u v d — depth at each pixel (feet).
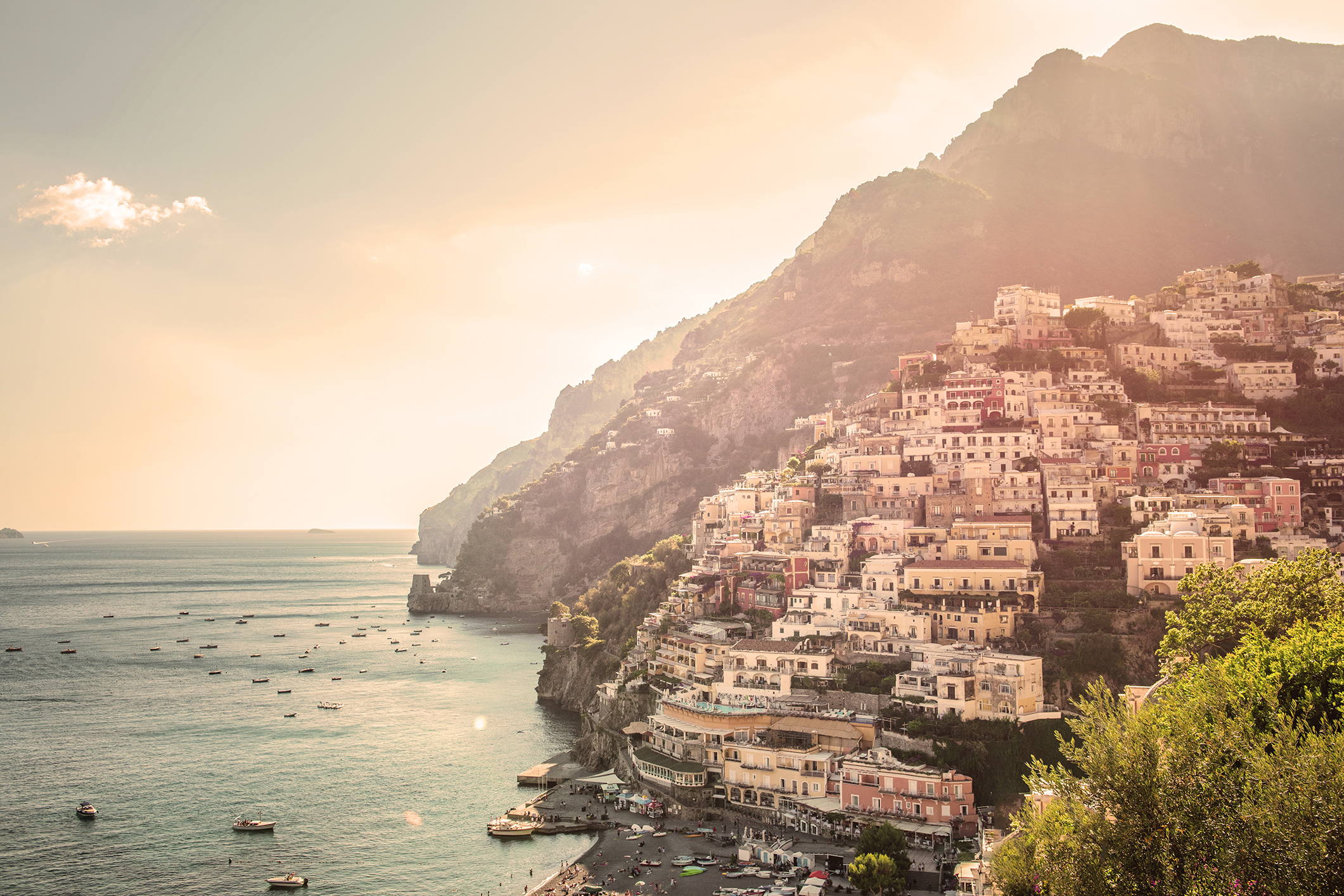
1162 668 432.66
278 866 578.25
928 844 526.16
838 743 618.03
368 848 604.08
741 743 646.33
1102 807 254.06
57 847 611.47
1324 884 209.97
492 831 620.90
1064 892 251.19
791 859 529.04
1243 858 220.64
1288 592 405.39
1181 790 238.48
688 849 573.33
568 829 622.13
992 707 588.91
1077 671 628.28
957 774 546.26
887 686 652.48
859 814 562.66
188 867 577.02
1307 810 216.33
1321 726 260.21
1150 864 236.63
